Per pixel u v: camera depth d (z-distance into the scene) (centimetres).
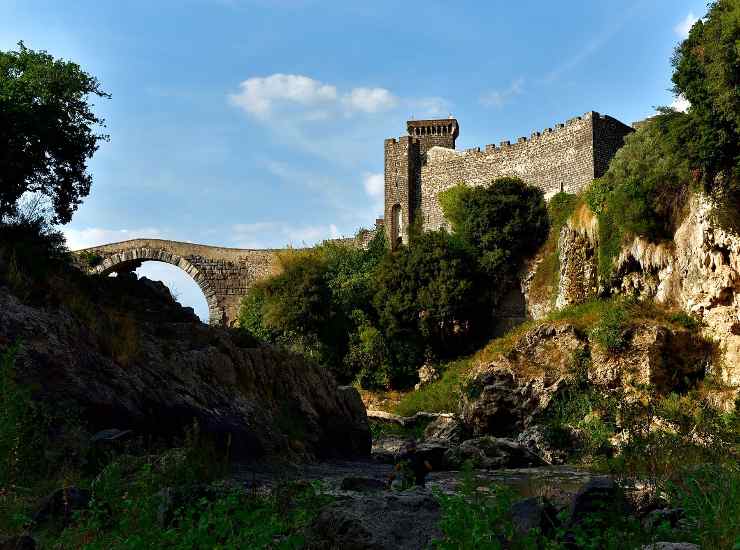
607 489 1106
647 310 4438
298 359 3566
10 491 1230
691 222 4228
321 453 3073
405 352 6488
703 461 1639
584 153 6669
